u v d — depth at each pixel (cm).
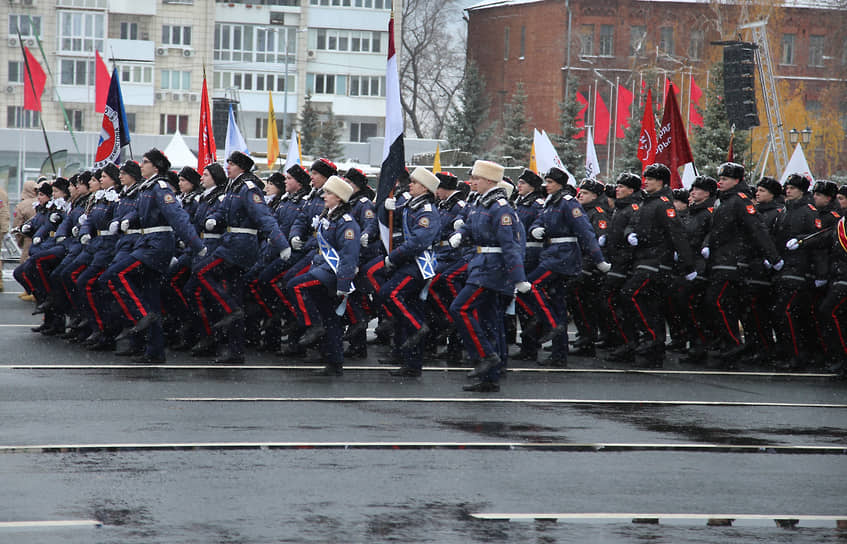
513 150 7194
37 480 853
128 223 1562
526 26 9606
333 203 1485
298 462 934
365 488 851
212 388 1345
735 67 2836
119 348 1762
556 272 1653
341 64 9356
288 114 9150
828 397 1434
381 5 9375
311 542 705
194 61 8688
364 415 1177
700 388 1491
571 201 1647
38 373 1447
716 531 757
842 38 9031
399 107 1553
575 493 853
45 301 1917
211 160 2364
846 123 8619
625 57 9312
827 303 1619
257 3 8956
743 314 1847
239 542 702
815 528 771
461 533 734
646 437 1095
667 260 1753
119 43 8388
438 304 1700
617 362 1795
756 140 6712
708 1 9162
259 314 1814
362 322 1708
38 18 8150
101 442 999
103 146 2105
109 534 714
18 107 8138
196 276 1605
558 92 9362
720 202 1783
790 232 1767
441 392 1368
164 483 851
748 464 977
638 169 6309
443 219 1698
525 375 1578
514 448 1020
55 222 1950
